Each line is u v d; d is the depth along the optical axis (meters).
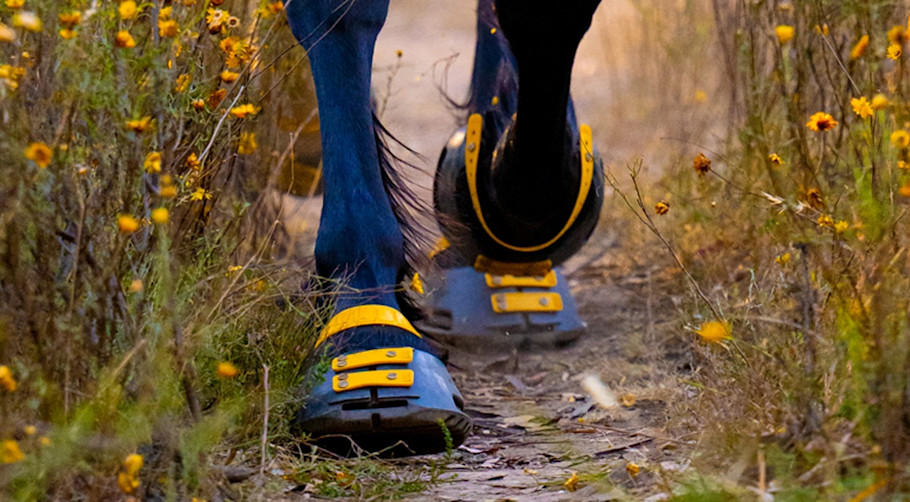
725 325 4.16
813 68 4.87
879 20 4.42
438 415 4.15
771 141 5.18
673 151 8.19
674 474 3.57
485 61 5.68
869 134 4.14
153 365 3.29
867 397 3.38
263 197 5.57
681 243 6.36
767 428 3.76
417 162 9.25
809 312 3.71
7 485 3.05
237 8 5.02
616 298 6.72
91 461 3.20
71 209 3.37
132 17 3.44
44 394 3.17
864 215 3.82
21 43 3.49
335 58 4.45
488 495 3.90
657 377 5.50
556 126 4.89
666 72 9.76
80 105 3.37
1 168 3.28
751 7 5.29
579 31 4.53
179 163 4.30
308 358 4.32
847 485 3.21
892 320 3.42
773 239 4.75
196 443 3.28
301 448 4.23
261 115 5.54
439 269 5.32
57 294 3.36
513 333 5.84
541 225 5.38
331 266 4.42
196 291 4.12
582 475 3.98
